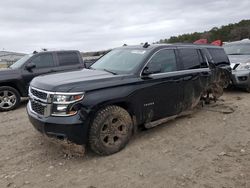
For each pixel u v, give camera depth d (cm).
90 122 458
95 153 493
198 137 566
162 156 480
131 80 514
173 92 595
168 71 593
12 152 513
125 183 396
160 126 634
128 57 583
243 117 691
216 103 822
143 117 541
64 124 436
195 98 665
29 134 608
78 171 434
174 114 613
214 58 755
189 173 418
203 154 485
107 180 405
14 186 398
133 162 459
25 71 911
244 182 390
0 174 432
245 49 1109
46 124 448
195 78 655
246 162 450
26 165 460
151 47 590
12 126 675
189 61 658
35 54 955
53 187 392
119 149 497
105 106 475
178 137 568
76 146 456
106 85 479
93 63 649
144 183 395
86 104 448
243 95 969
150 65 556
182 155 482
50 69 966
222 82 790
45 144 545
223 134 580
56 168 447
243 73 973
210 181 395
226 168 431
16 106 880
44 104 457
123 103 509
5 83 874
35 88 490
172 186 384
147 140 552
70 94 441
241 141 539
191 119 682
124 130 501
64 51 1030
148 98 542
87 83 465
